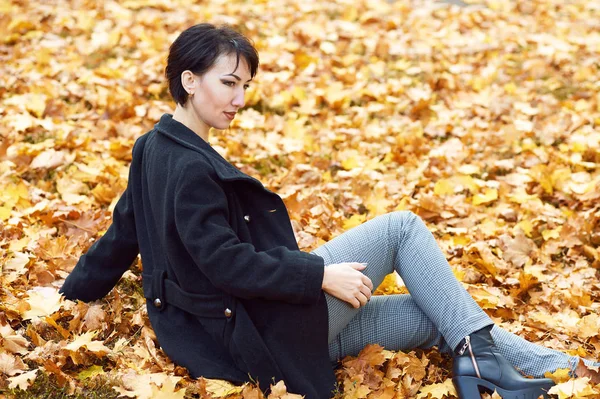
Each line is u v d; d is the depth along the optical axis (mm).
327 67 5668
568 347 2916
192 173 2324
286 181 4199
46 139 4391
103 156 4270
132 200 2686
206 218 2311
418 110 5113
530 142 4707
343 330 2652
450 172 4355
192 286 2443
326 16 6742
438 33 6480
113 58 5594
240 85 2449
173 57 2432
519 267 3562
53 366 2508
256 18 6582
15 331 2734
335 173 4414
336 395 2426
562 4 7469
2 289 2930
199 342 2506
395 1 7344
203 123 2490
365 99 5289
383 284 3191
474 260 3482
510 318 3145
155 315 2594
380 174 4262
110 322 2873
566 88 5504
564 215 3969
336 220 3789
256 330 2361
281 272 2297
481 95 5293
